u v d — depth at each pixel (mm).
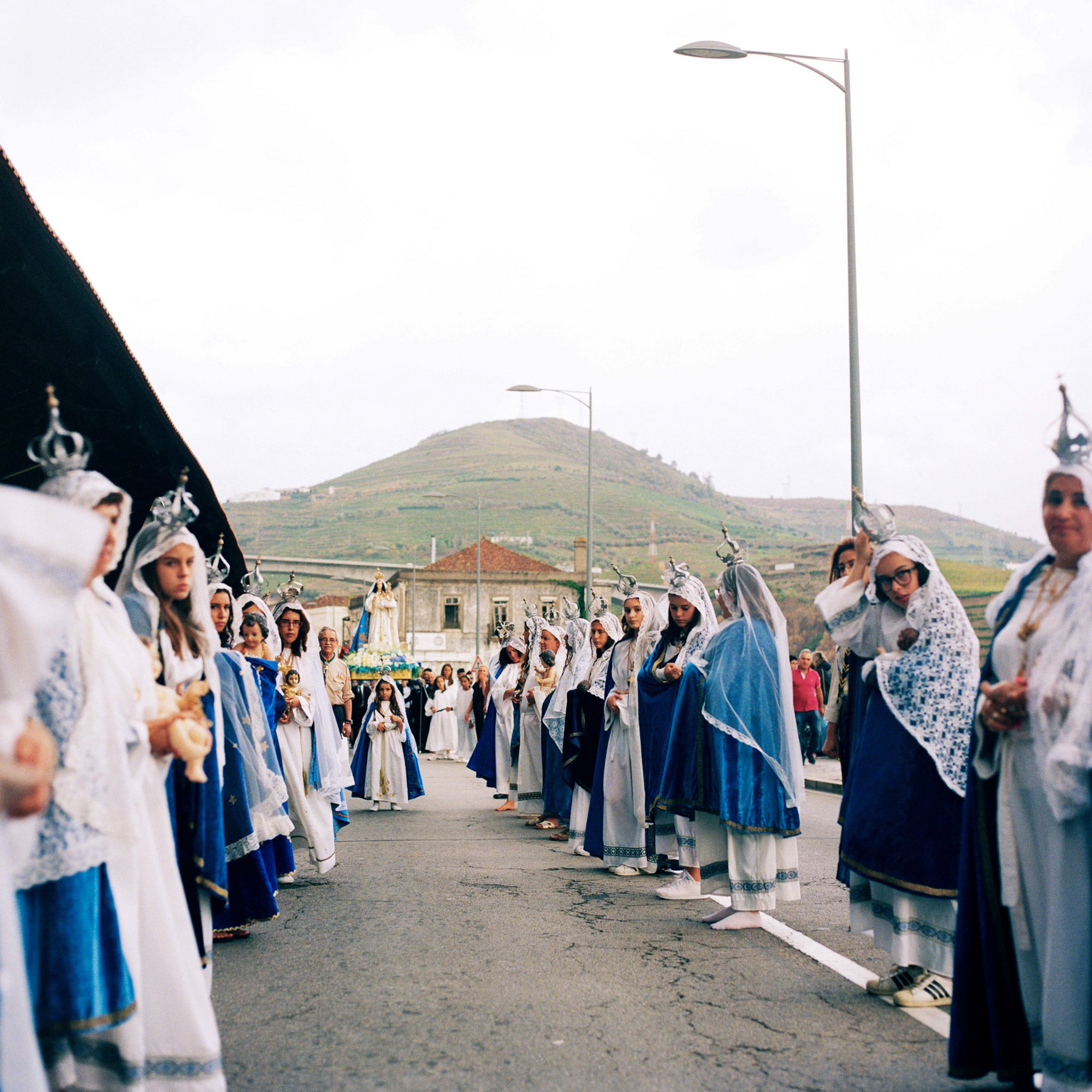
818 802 15758
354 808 15320
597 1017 4941
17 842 2941
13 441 9930
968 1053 3883
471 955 6160
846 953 6211
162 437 10516
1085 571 3752
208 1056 3529
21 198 5797
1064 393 3928
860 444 14453
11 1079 2191
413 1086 4055
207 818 4996
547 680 12945
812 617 79250
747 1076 4168
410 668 31016
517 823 13320
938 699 5148
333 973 5766
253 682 7133
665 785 7234
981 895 3885
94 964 3176
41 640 2318
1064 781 3496
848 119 14898
